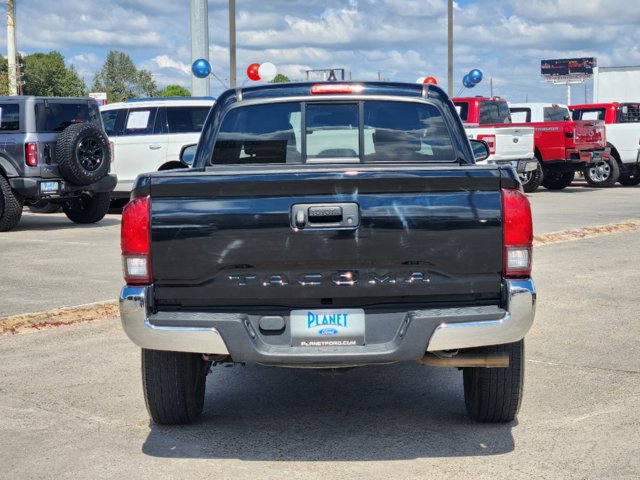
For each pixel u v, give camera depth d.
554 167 23.97
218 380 6.27
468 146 5.95
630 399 5.60
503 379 4.89
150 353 4.93
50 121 15.76
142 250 4.46
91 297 9.23
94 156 15.98
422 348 4.45
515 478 4.30
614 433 4.95
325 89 5.91
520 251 4.44
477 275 4.46
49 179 15.62
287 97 5.93
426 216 4.41
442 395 5.79
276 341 4.52
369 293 4.45
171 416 5.11
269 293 4.46
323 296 4.46
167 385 4.98
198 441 4.94
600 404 5.50
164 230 4.46
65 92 147.38
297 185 4.38
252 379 6.28
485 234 4.43
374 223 4.39
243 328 4.45
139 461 4.63
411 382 6.12
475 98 23.34
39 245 13.60
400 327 4.49
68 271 10.96
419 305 4.51
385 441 4.88
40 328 7.93
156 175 4.46
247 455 4.70
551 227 15.13
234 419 5.34
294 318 4.50
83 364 6.68
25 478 4.41
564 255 12.02
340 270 4.44
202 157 6.00
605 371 6.27
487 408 5.02
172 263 4.46
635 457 4.57
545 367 6.41
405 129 5.93
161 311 4.57
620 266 11.02
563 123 23.31
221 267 4.45
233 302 4.54
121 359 6.82
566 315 8.19
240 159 5.97
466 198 4.42
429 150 5.92
